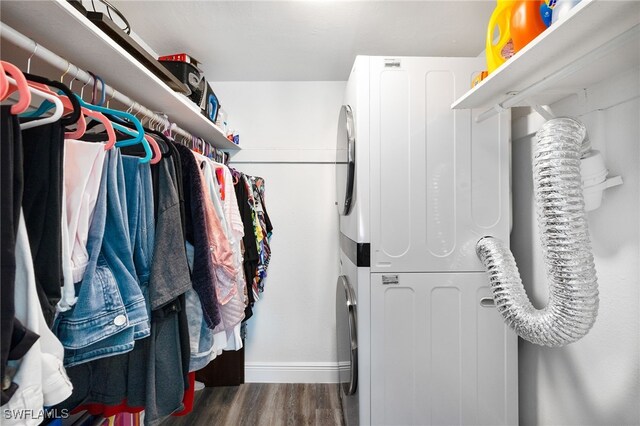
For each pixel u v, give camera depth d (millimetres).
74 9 661
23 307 471
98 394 768
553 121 772
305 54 1822
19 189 461
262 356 2178
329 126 2197
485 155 1152
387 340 1122
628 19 567
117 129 723
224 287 1020
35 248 534
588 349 953
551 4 740
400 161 1136
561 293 752
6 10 637
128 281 676
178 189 859
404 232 1134
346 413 1470
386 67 1138
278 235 2211
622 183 829
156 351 759
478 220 1147
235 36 1635
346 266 1472
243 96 2203
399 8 1407
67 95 585
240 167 2217
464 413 1123
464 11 1435
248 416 1757
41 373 487
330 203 2207
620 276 847
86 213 633
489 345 1134
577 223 727
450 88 1146
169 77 1173
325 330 2191
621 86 819
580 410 984
